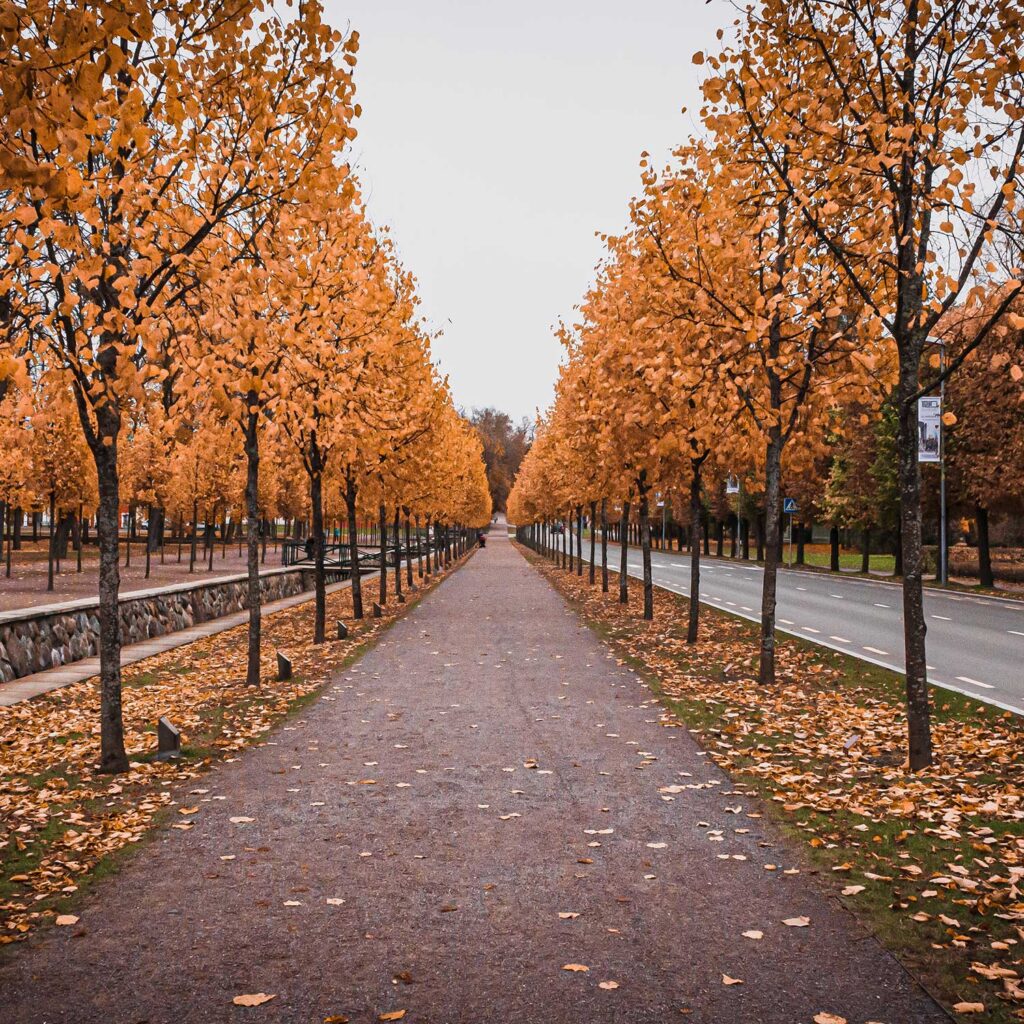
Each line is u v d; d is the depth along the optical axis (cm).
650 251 1186
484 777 722
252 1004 362
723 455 1258
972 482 2991
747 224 982
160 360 742
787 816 611
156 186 703
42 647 1388
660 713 976
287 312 912
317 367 881
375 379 1320
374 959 402
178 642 1714
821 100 814
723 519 6047
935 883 482
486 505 8825
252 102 709
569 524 4431
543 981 381
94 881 500
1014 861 513
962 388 2969
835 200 781
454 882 496
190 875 509
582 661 1375
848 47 792
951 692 1027
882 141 725
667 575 3878
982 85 689
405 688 1147
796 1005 360
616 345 1423
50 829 595
